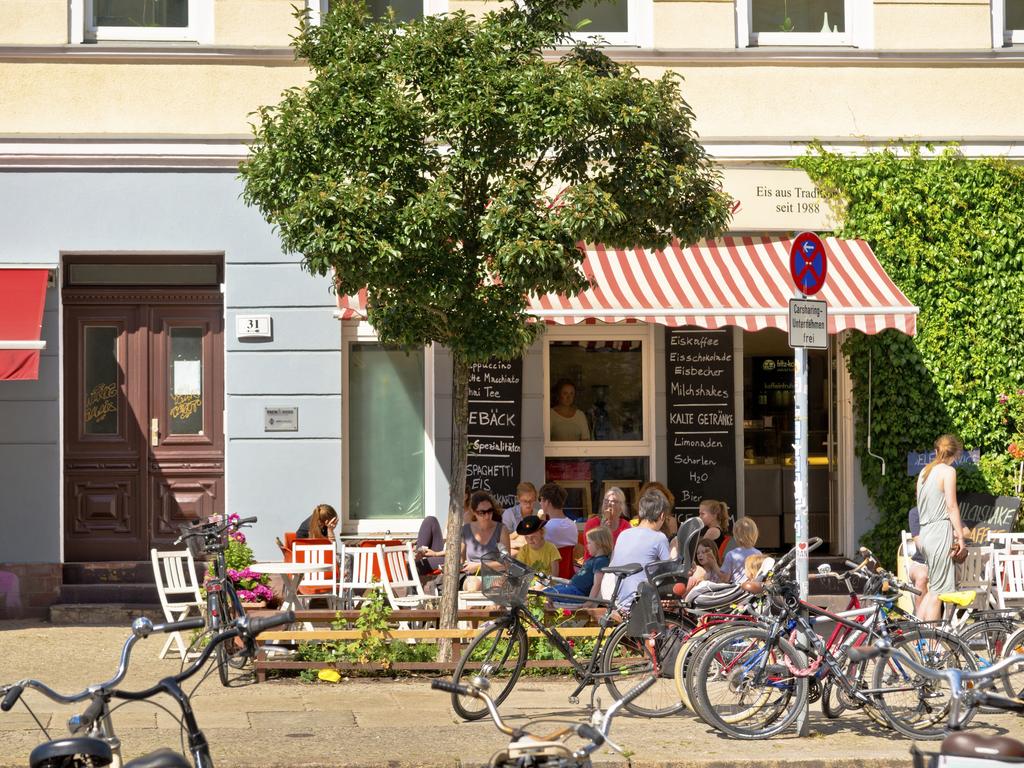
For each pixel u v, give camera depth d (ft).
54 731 26.68
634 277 41.91
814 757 25.46
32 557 42.01
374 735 26.81
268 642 33.71
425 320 31.83
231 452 42.73
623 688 30.22
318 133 30.27
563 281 30.42
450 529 33.24
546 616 33.63
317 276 42.93
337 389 42.98
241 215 42.86
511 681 30.12
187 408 43.88
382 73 30.68
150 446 43.70
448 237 30.50
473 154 30.48
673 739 27.17
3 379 38.40
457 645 32.94
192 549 35.86
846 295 41.50
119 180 42.63
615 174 31.32
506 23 32.32
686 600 30.25
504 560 30.04
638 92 30.91
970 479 44.29
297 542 37.35
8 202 42.24
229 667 33.68
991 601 37.99
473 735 26.89
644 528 31.91
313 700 30.30
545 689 31.86
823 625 28.37
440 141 31.37
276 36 43.52
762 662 27.45
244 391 42.78
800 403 28.60
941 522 35.53
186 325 43.86
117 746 16.87
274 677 32.63
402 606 37.55
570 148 30.91
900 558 40.29
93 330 43.70
